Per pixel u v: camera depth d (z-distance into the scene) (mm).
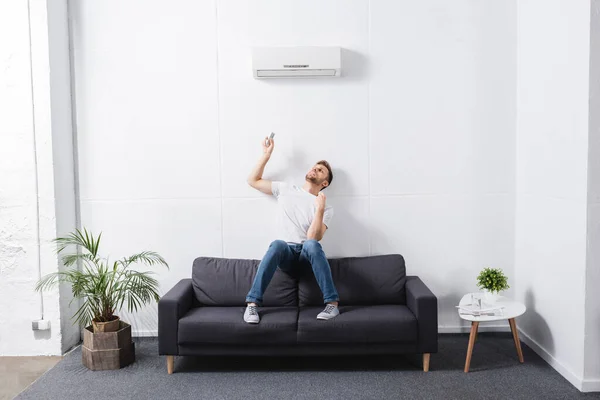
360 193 4027
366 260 3830
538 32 3611
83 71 3980
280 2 3939
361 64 3963
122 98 3986
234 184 4023
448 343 3926
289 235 3803
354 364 3549
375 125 3992
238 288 3723
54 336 3814
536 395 3027
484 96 3979
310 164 4012
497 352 3723
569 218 3207
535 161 3680
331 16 3943
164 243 4059
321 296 3691
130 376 3389
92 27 3959
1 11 3719
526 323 3879
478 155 4008
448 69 3965
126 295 4062
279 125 3994
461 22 3943
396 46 3959
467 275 4062
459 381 3236
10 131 3752
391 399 3002
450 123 3992
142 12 3951
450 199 4023
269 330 3309
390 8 3941
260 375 3383
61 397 3088
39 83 3729
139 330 4109
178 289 3611
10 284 3805
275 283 3711
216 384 3248
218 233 4047
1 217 3781
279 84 3975
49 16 3723
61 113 3869
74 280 3559
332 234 4039
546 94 3496
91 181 4031
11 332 3824
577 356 3137
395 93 3980
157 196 4035
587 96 2975
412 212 4035
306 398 3031
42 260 3799
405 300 3727
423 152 4008
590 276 3033
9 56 3727
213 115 3992
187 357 3719
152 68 3973
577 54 3086
